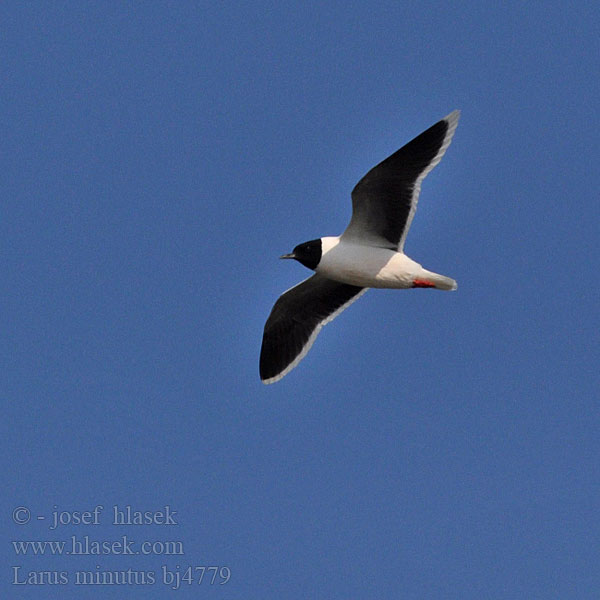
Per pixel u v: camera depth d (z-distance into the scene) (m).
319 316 17.59
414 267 15.73
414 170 15.52
